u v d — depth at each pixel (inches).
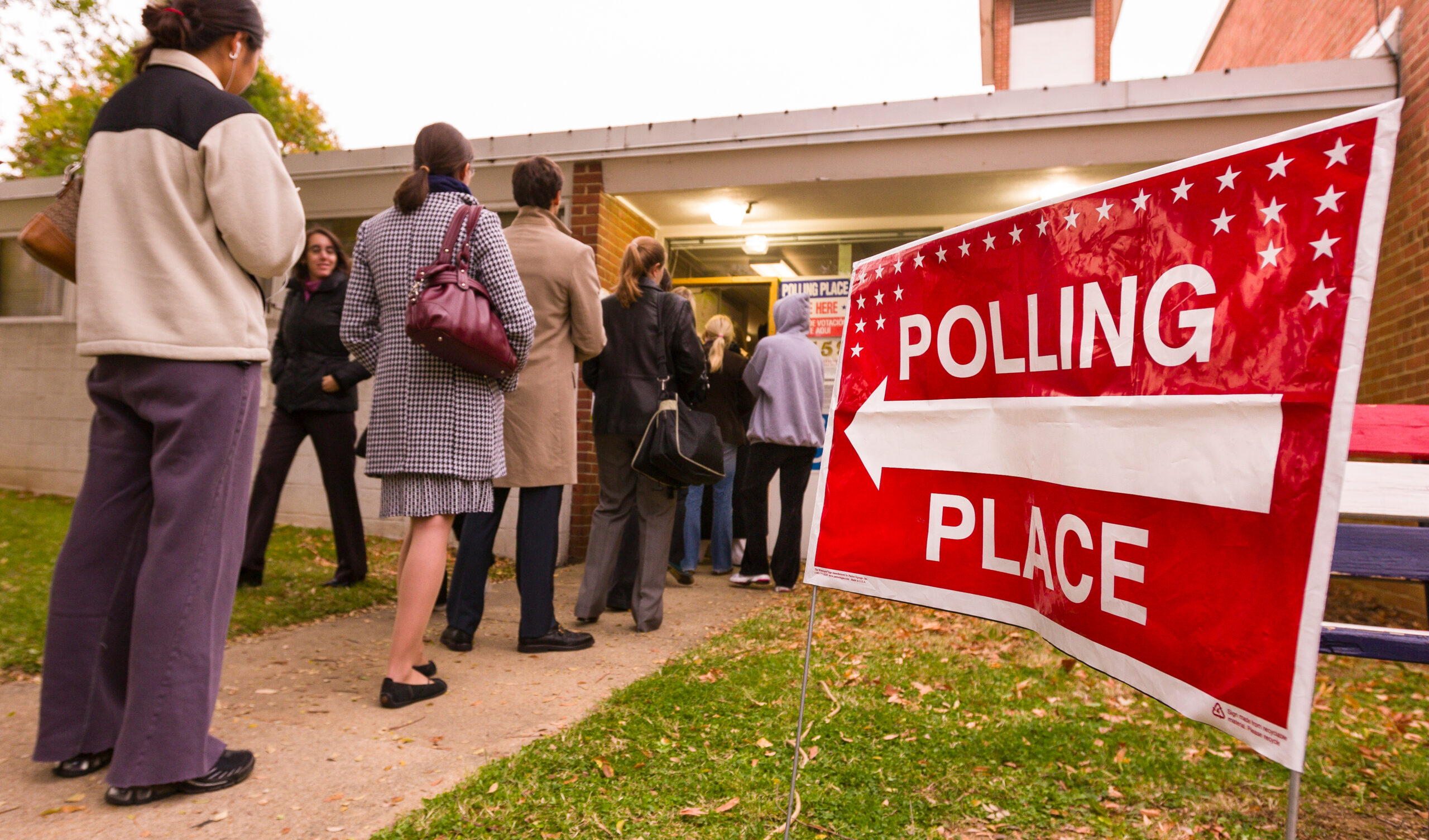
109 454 79.5
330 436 172.6
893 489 70.4
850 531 72.0
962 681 120.0
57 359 285.4
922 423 69.4
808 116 229.3
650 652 136.4
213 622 77.3
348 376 169.2
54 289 294.4
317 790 78.8
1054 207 59.9
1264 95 197.9
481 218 106.0
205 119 76.4
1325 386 42.9
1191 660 48.1
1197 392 49.4
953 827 76.1
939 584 66.7
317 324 168.4
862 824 75.7
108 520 79.4
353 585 175.8
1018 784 85.3
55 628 79.0
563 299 135.0
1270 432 45.3
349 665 123.4
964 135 219.3
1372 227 41.9
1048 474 59.6
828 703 108.4
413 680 107.7
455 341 97.1
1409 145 186.1
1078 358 57.5
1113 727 101.8
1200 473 48.6
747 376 200.8
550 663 128.6
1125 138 208.5
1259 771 89.7
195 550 75.5
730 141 234.1
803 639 146.3
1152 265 52.6
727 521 228.7
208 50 81.5
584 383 156.6
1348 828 78.4
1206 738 98.4
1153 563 51.0
